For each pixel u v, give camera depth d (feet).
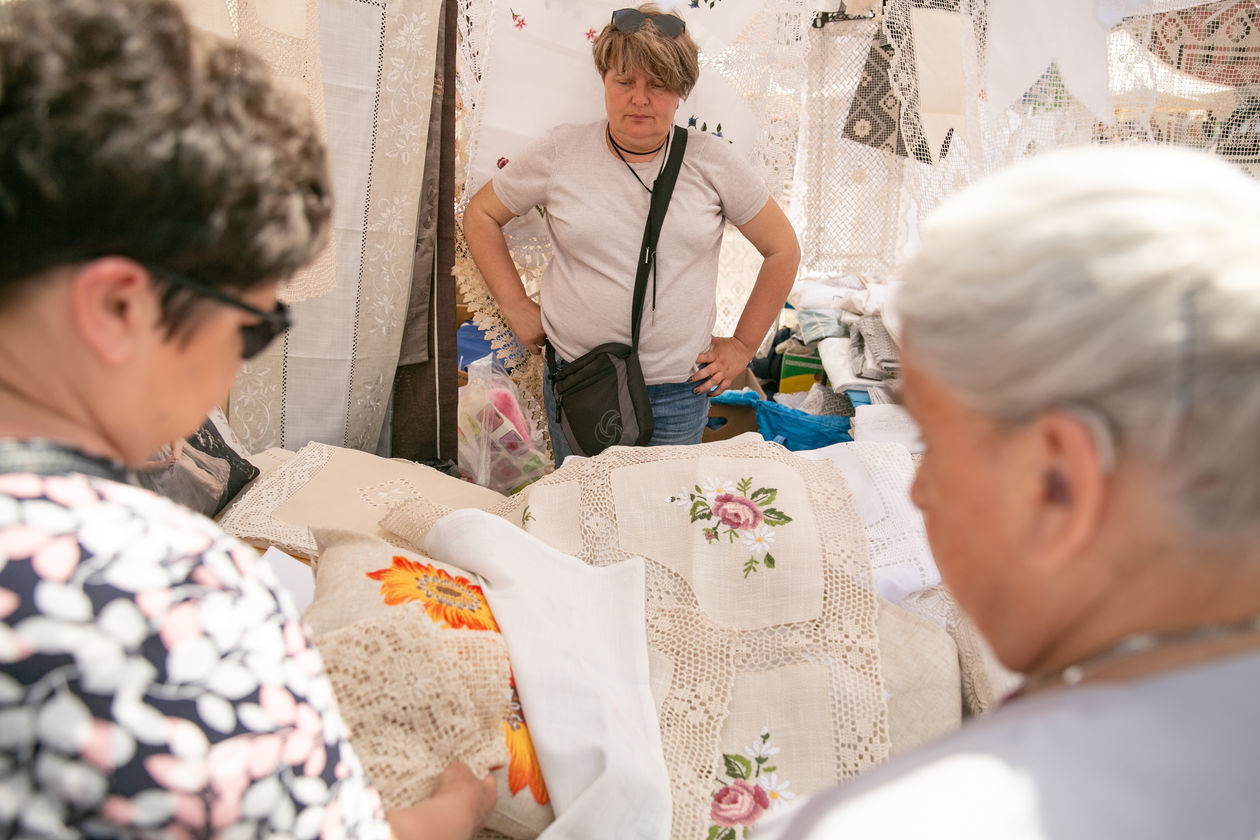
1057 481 1.88
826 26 9.57
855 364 12.23
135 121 2.02
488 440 10.93
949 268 1.94
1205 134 9.86
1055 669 2.13
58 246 2.07
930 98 9.05
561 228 9.11
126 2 2.20
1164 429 1.69
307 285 7.61
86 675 2.04
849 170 10.01
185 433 2.56
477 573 5.70
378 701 4.23
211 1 6.77
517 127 9.80
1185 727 1.76
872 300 12.58
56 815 2.03
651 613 6.04
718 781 5.40
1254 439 1.65
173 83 2.12
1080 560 1.92
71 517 2.15
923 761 1.89
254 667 2.29
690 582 6.23
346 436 9.84
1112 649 1.96
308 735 2.38
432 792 4.13
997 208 1.94
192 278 2.23
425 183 9.59
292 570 5.86
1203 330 1.66
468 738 4.45
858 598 6.19
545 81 9.67
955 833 1.70
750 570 6.29
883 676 5.97
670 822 4.79
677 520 6.53
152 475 6.28
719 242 9.51
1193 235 1.74
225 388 2.58
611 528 6.52
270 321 2.51
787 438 11.88
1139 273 1.71
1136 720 1.79
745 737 5.65
